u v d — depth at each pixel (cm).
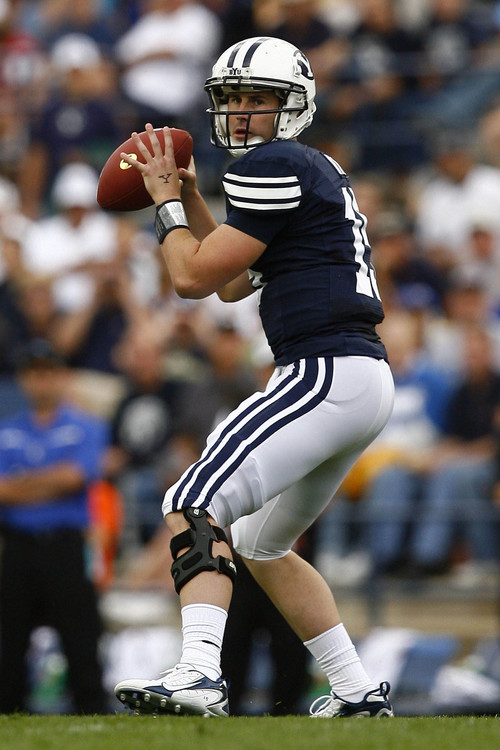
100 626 2198
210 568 1180
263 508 1328
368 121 3089
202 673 1170
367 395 1228
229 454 1198
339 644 1360
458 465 2475
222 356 2573
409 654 2322
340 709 1355
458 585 2419
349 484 2508
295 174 1228
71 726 1130
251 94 1295
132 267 3033
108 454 2612
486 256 2878
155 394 2645
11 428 2269
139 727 1102
